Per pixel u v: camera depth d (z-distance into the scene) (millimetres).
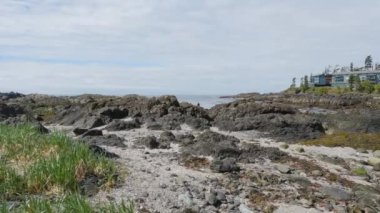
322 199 13062
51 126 29812
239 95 178000
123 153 17734
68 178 11570
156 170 14672
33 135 16516
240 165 16766
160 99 34625
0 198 10742
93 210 9203
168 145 20250
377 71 145875
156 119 30766
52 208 9414
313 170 17047
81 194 11148
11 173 11688
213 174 14945
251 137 26750
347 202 13070
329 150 23328
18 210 9281
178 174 14430
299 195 13164
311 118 30219
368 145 24891
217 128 29328
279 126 28531
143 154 17906
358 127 30922
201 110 33812
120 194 11438
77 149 13633
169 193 11898
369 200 13281
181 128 28094
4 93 77500
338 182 15664
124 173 13359
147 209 10492
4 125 19172
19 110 34938
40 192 11133
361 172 17672
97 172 12664
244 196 12594
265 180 14617
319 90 117688
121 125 26828
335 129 31562
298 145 24547
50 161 12273
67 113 34312
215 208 11164
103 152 15992
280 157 18859
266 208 11609
